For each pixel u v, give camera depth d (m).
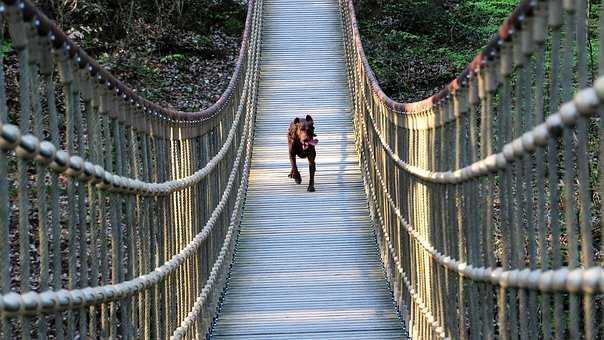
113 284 3.72
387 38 16.84
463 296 4.29
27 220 2.69
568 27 2.48
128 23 15.63
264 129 13.17
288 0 18.00
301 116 13.59
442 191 4.69
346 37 15.40
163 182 4.88
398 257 7.02
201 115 6.42
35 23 2.70
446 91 4.31
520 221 3.10
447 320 4.78
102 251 3.59
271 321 6.95
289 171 11.68
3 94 2.49
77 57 3.16
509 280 3.22
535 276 2.88
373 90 9.41
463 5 18.28
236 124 9.92
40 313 2.75
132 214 4.09
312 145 10.62
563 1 2.51
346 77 14.98
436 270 5.10
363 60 11.34
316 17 17.39
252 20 14.40
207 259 6.78
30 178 8.88
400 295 6.90
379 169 8.75
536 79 2.81
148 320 4.42
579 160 2.38
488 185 3.58
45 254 2.83
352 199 10.49
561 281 2.58
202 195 6.60
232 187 8.92
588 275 2.35
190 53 16.08
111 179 3.62
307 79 14.94
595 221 7.43
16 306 2.50
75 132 3.38
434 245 5.07
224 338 6.59
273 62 15.59
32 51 2.73
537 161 2.81
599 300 5.79
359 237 9.23
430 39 17.08
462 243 4.23
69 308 3.04
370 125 9.94
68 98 3.10
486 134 3.61
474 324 4.02
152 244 4.59
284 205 10.33
